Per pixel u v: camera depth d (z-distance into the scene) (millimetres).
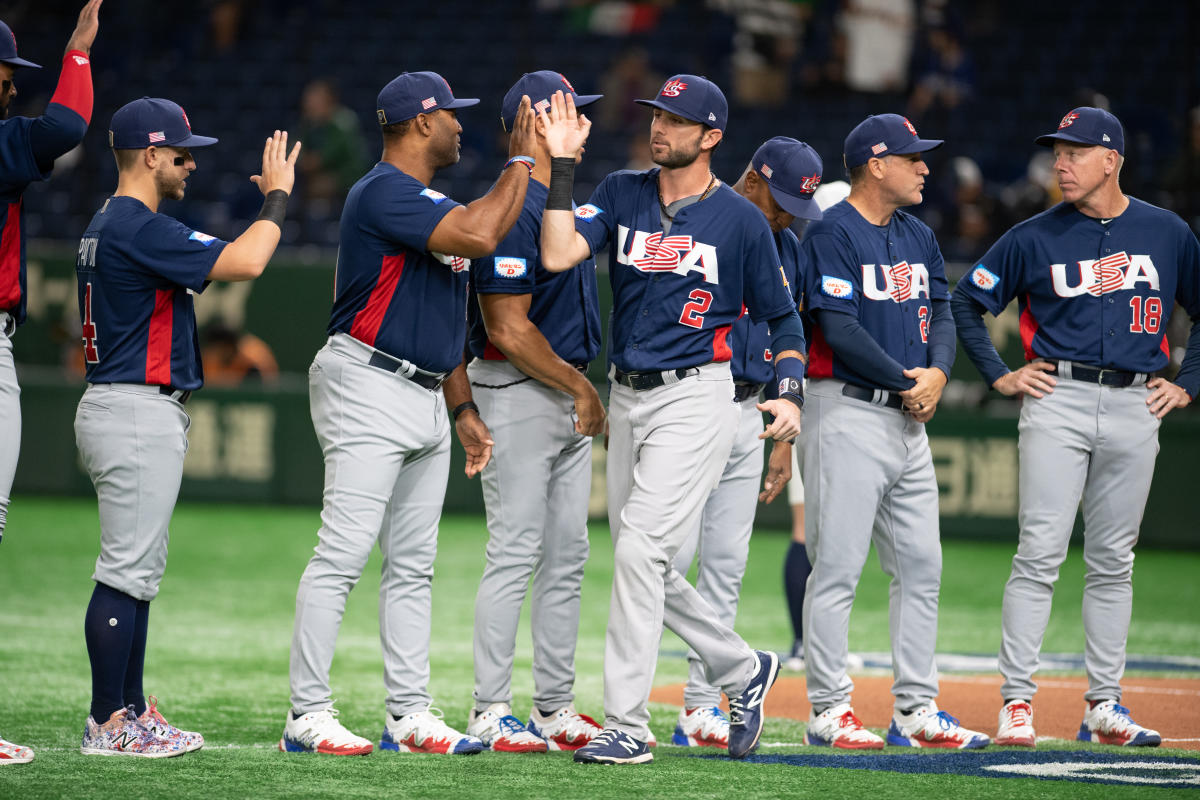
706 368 16500
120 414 16062
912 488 18578
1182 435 41938
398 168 16625
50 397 51438
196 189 61656
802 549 24781
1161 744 18703
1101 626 19219
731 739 17016
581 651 27312
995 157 55656
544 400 17438
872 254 18188
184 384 16453
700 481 16469
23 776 14945
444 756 16453
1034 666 18938
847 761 16766
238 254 15883
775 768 16156
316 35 68500
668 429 16375
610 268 17094
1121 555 19188
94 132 62781
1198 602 34125
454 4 69000
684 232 16406
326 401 16641
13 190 15750
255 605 32281
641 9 66562
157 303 16141
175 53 68000
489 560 17688
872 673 25266
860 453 18109
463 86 65312
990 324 42844
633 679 16234
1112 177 19125
